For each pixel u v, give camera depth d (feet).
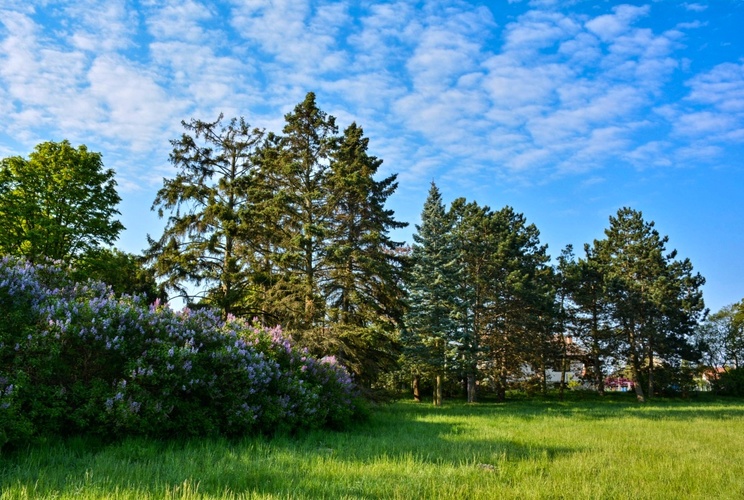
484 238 134.31
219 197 73.51
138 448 25.95
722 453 35.73
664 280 158.51
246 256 69.36
